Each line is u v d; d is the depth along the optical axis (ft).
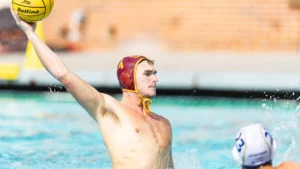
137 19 188.44
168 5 189.88
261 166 39.19
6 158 71.51
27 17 49.16
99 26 186.50
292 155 67.26
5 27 169.58
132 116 50.11
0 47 168.25
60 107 112.16
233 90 122.21
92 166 67.87
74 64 144.56
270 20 183.52
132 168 48.78
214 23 185.57
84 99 48.32
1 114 104.22
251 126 40.01
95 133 88.63
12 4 49.42
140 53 175.83
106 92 126.41
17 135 86.33
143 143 49.26
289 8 184.03
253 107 114.52
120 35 185.47
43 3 49.73
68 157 72.28
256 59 154.30
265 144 38.96
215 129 93.50
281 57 158.92
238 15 185.78
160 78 125.29
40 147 78.18
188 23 186.60
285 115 103.30
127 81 50.78
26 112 106.42
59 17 186.80
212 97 122.83
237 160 39.70
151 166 49.14
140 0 191.01
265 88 120.98
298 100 116.78
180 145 81.97
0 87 125.29
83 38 183.73
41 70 126.11
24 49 168.76
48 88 123.24
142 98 51.08
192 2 189.37
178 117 104.06
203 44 182.50
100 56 163.63
